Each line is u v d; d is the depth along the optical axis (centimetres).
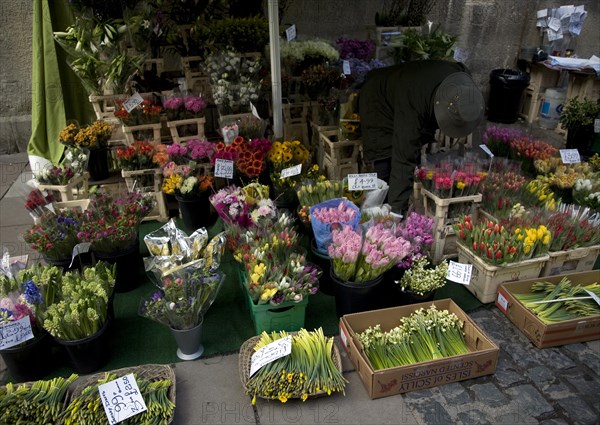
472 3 624
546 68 623
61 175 354
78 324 228
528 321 268
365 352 243
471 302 303
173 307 233
